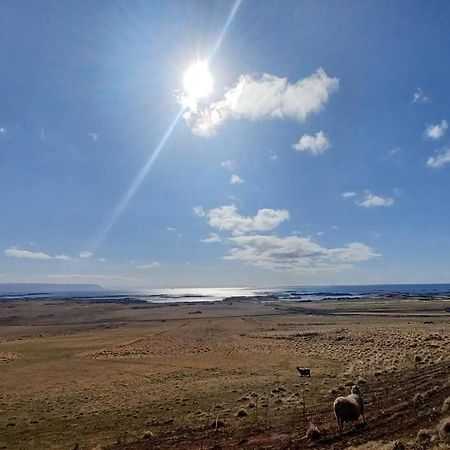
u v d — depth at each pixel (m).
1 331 114.12
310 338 73.88
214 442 23.94
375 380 36.19
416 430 20.25
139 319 144.75
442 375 33.25
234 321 124.00
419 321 96.94
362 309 156.62
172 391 38.59
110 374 49.81
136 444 24.77
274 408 30.19
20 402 37.62
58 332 108.00
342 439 21.33
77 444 25.58
